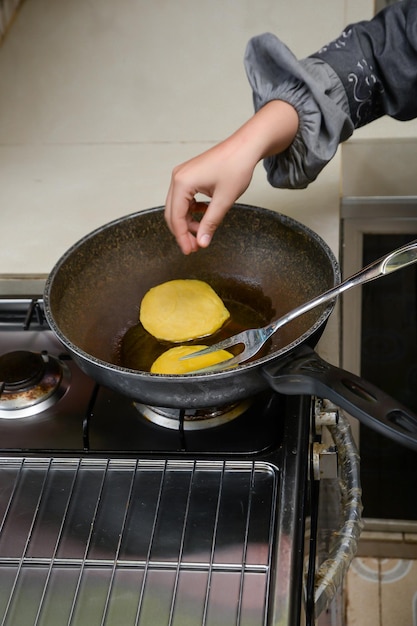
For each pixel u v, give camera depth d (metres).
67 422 0.89
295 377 0.72
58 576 0.74
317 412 0.90
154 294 0.94
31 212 1.18
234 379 0.74
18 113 1.39
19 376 0.92
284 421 0.84
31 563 0.75
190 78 1.42
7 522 0.79
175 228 0.86
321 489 0.99
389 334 1.43
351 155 1.23
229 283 0.96
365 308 1.40
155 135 1.31
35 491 0.82
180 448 0.84
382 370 1.48
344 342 1.40
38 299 1.04
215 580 0.71
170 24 1.55
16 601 0.72
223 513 0.77
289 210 1.13
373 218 1.28
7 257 1.10
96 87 1.42
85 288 0.91
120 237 0.94
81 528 0.78
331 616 1.01
